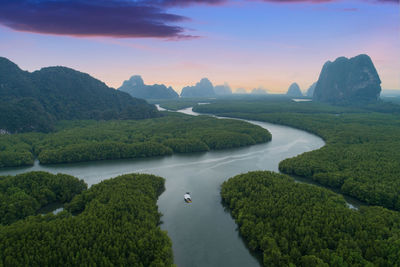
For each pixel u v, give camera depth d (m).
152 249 92.12
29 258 82.62
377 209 115.56
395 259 82.25
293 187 134.75
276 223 105.50
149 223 106.00
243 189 140.12
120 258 85.75
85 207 119.62
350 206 133.00
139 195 127.81
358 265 80.75
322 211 110.69
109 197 125.31
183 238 110.56
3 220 109.88
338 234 94.88
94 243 91.69
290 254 90.31
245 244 106.88
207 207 136.50
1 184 131.38
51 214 111.12
